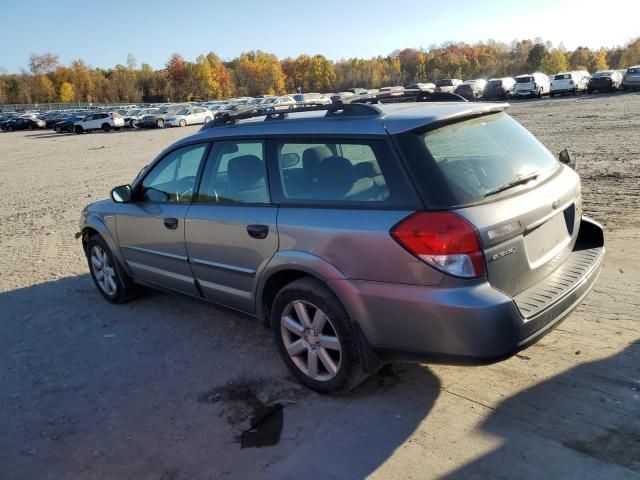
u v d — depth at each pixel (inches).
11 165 866.8
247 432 130.3
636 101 1137.4
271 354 167.5
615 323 162.7
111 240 210.1
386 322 121.9
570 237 142.8
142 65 5649.6
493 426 122.7
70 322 206.1
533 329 116.5
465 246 110.7
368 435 124.4
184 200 176.1
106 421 139.7
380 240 118.9
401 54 6245.1
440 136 126.6
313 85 5300.2
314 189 136.2
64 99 4980.3
